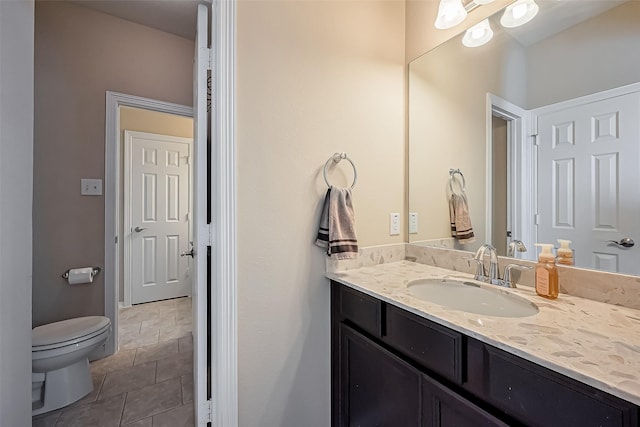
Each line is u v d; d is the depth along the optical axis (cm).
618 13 91
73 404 159
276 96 119
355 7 140
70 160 206
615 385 50
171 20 227
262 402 117
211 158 114
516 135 116
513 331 72
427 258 147
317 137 129
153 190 330
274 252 119
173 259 343
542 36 108
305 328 127
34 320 195
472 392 75
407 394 93
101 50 217
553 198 106
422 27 150
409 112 157
